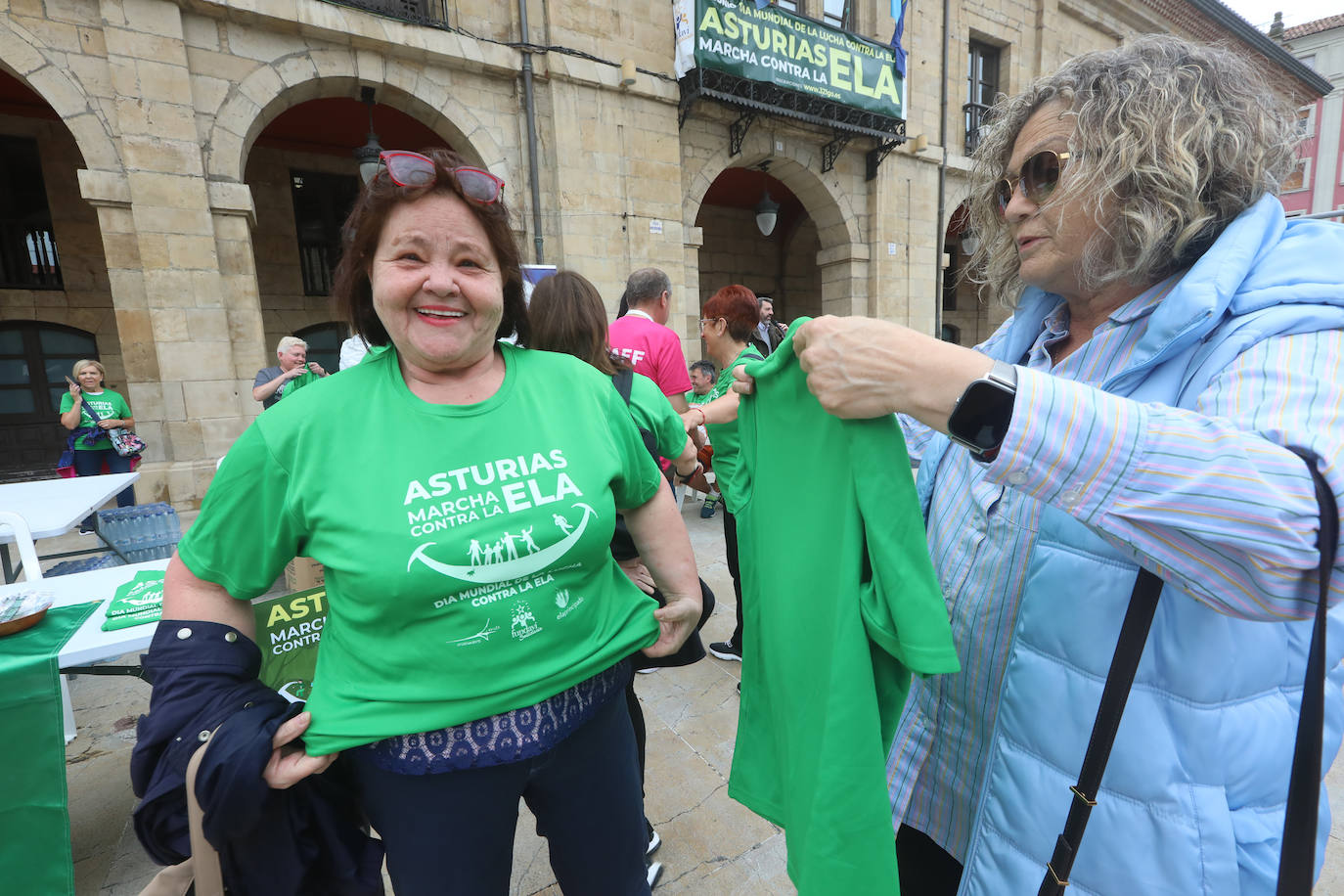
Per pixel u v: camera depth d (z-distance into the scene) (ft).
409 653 2.64
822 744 2.63
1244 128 2.19
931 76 31.94
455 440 2.75
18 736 4.45
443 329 2.68
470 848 2.90
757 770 3.59
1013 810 2.56
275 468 2.59
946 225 34.09
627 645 3.20
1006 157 2.96
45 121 25.25
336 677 2.76
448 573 2.58
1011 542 2.75
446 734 2.74
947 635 2.37
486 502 2.69
